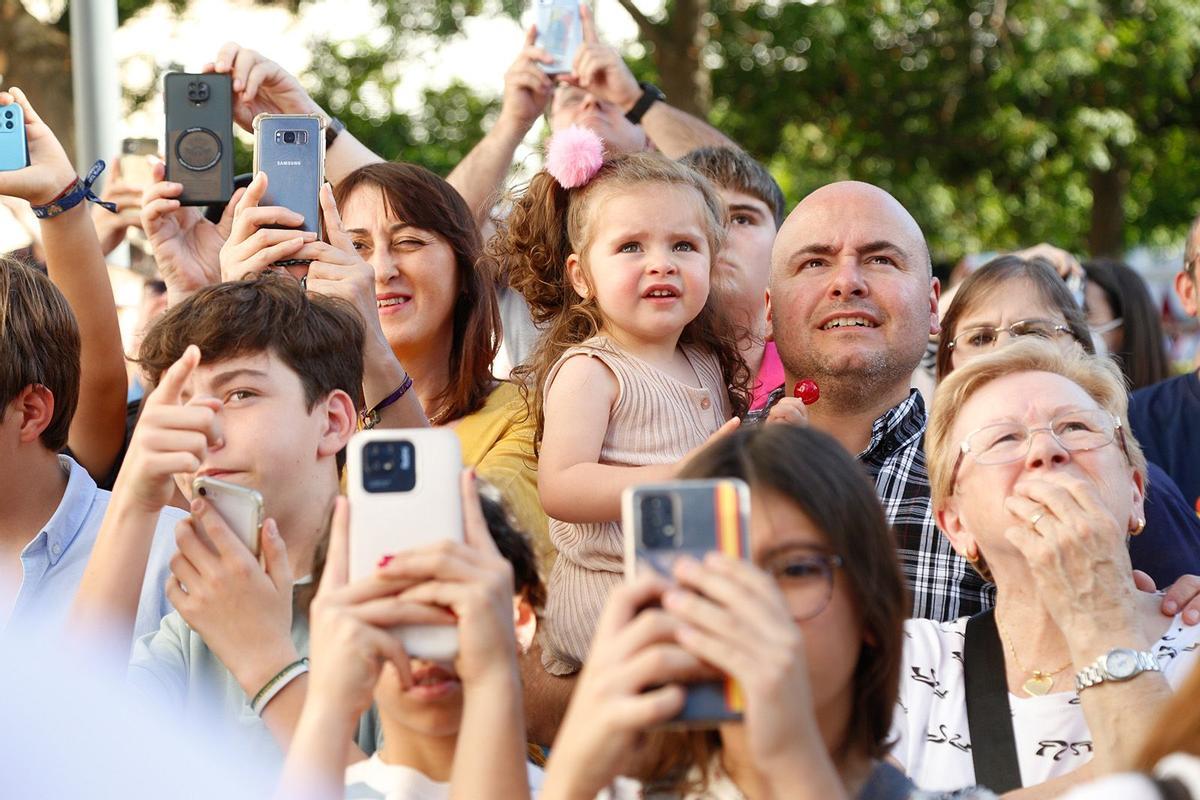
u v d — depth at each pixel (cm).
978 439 302
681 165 378
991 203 1741
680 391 365
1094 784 194
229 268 364
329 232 371
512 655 217
